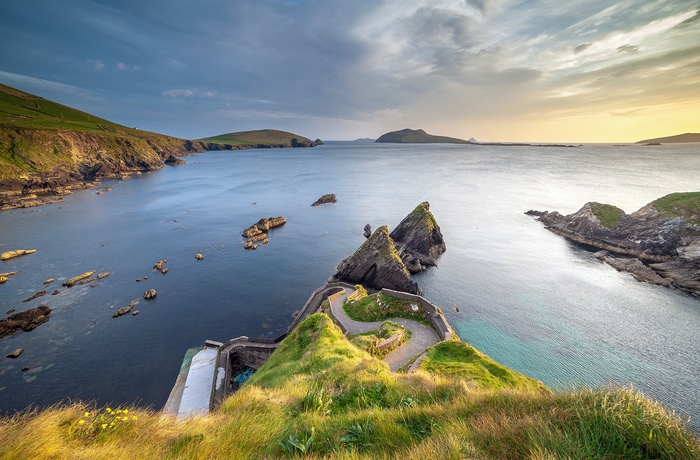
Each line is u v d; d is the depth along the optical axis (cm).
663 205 7694
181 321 4894
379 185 16312
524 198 12812
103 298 5456
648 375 3706
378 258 6206
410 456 617
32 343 4284
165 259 7156
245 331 4691
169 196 13962
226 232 9112
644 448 564
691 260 6197
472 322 4828
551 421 659
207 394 3188
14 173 13462
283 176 19900
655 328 4609
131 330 4638
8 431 643
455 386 1169
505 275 6412
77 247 7694
